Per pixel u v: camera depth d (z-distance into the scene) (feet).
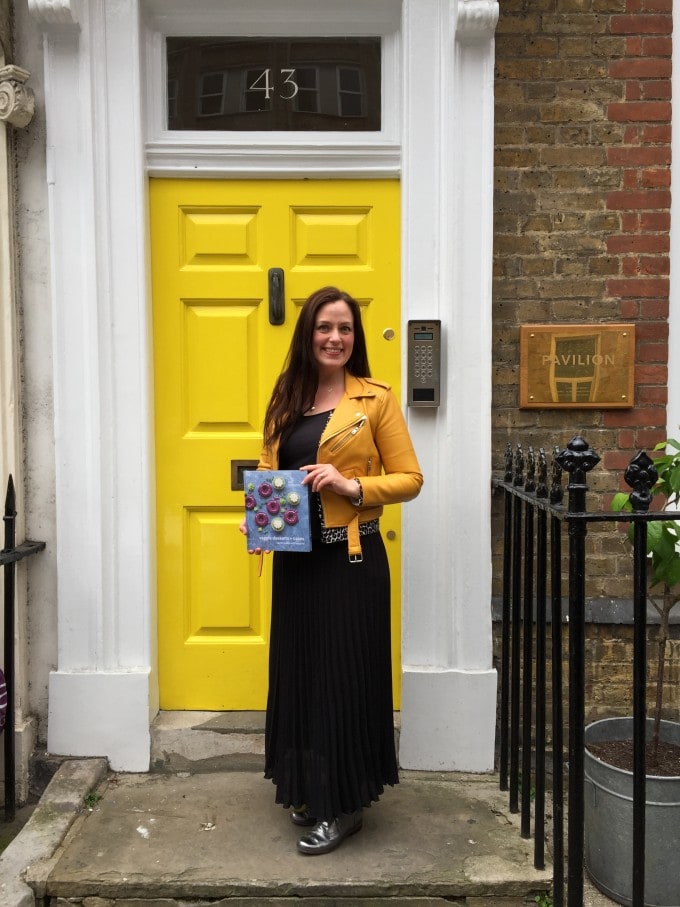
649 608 9.52
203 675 9.81
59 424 9.23
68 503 9.28
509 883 7.25
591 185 9.49
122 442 9.34
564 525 9.68
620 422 9.62
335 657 7.38
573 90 9.43
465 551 9.23
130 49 9.06
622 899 7.43
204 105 9.69
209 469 9.71
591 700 9.59
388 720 7.79
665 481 7.44
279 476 7.22
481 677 9.21
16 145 9.32
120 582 9.39
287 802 7.61
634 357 9.53
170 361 9.64
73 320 9.21
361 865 7.45
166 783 9.05
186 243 9.62
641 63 9.39
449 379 9.15
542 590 7.43
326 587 7.41
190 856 7.59
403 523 9.28
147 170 9.39
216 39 9.64
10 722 8.72
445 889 7.25
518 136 9.46
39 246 9.39
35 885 7.26
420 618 9.32
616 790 7.40
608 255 9.52
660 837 7.23
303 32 9.56
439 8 8.95
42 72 9.25
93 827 8.11
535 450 9.61
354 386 7.70
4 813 8.89
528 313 9.57
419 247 9.16
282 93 9.68
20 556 8.63
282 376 7.84
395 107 9.55
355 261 9.63
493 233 9.47
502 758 8.90
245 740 9.32
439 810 8.46
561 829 6.93
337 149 9.37
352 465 7.46
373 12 9.40
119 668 9.37
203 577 9.77
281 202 9.56
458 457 9.18
